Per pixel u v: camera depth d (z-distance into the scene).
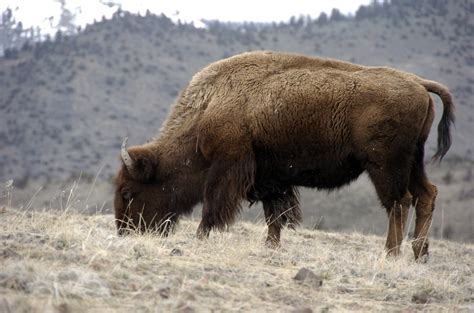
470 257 44.59
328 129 35.53
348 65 36.78
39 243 25.38
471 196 137.12
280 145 36.06
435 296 25.73
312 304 22.62
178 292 21.42
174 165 38.03
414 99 35.25
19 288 19.92
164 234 37.59
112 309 19.03
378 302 24.27
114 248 26.03
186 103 38.47
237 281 24.25
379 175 35.25
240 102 36.41
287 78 36.19
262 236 37.75
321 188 37.44
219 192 36.00
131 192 38.06
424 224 36.00
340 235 49.78
